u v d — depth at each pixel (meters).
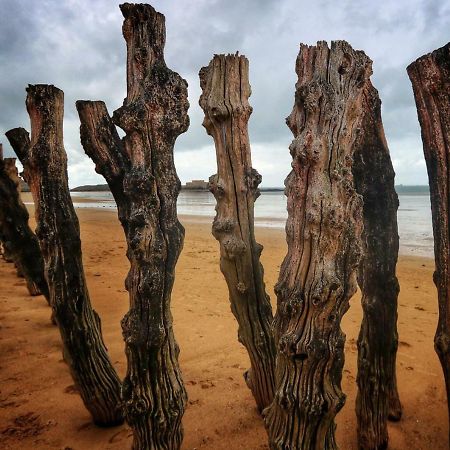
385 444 2.66
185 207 34.12
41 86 2.49
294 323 1.73
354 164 2.41
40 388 3.44
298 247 1.74
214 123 2.50
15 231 3.79
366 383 2.59
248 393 3.36
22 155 3.17
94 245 11.23
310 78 1.83
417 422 2.96
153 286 2.00
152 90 2.05
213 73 2.46
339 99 1.79
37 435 2.81
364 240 2.47
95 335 2.80
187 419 2.99
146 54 2.07
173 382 2.14
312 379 1.71
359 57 1.90
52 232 2.57
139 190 2.02
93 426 2.92
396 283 2.54
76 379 2.76
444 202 1.89
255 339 2.74
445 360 1.96
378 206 2.42
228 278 2.69
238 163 2.53
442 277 1.92
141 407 2.06
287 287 1.75
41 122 2.51
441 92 1.84
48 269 2.62
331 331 1.70
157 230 2.04
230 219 2.59
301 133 1.80
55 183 2.56
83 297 2.71
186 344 4.41
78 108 2.40
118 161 2.39
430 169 1.94
